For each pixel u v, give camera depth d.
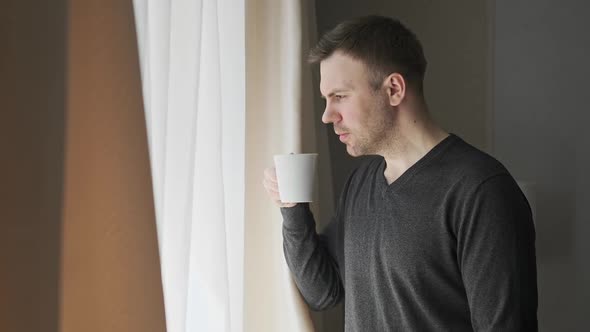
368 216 1.35
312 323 1.54
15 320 0.67
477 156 1.24
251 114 1.53
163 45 1.01
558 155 2.07
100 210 0.73
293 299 1.53
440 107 2.10
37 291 0.67
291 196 1.37
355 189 1.43
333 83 1.30
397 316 1.29
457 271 1.24
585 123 2.04
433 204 1.23
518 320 1.13
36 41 0.67
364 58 1.27
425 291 1.25
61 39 0.68
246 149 1.52
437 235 1.23
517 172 2.10
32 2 0.66
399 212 1.27
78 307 0.72
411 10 2.07
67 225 0.71
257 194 1.54
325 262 1.49
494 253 1.15
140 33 0.94
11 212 0.66
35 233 0.67
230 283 1.38
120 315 0.75
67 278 0.71
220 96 1.25
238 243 1.38
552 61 2.06
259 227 1.54
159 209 1.00
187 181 1.08
